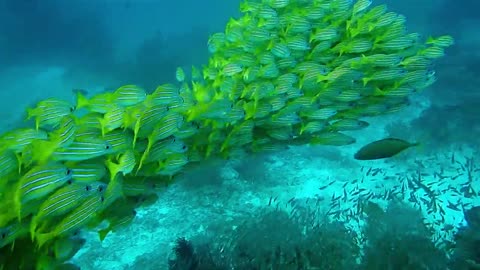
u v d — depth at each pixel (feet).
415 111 13.42
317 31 6.95
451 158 9.97
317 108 6.32
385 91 6.67
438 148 10.45
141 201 4.86
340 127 6.56
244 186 9.34
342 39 7.50
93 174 3.95
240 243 6.38
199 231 7.98
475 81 15.62
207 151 5.71
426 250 5.83
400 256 5.70
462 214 7.68
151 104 4.76
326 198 8.71
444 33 24.44
